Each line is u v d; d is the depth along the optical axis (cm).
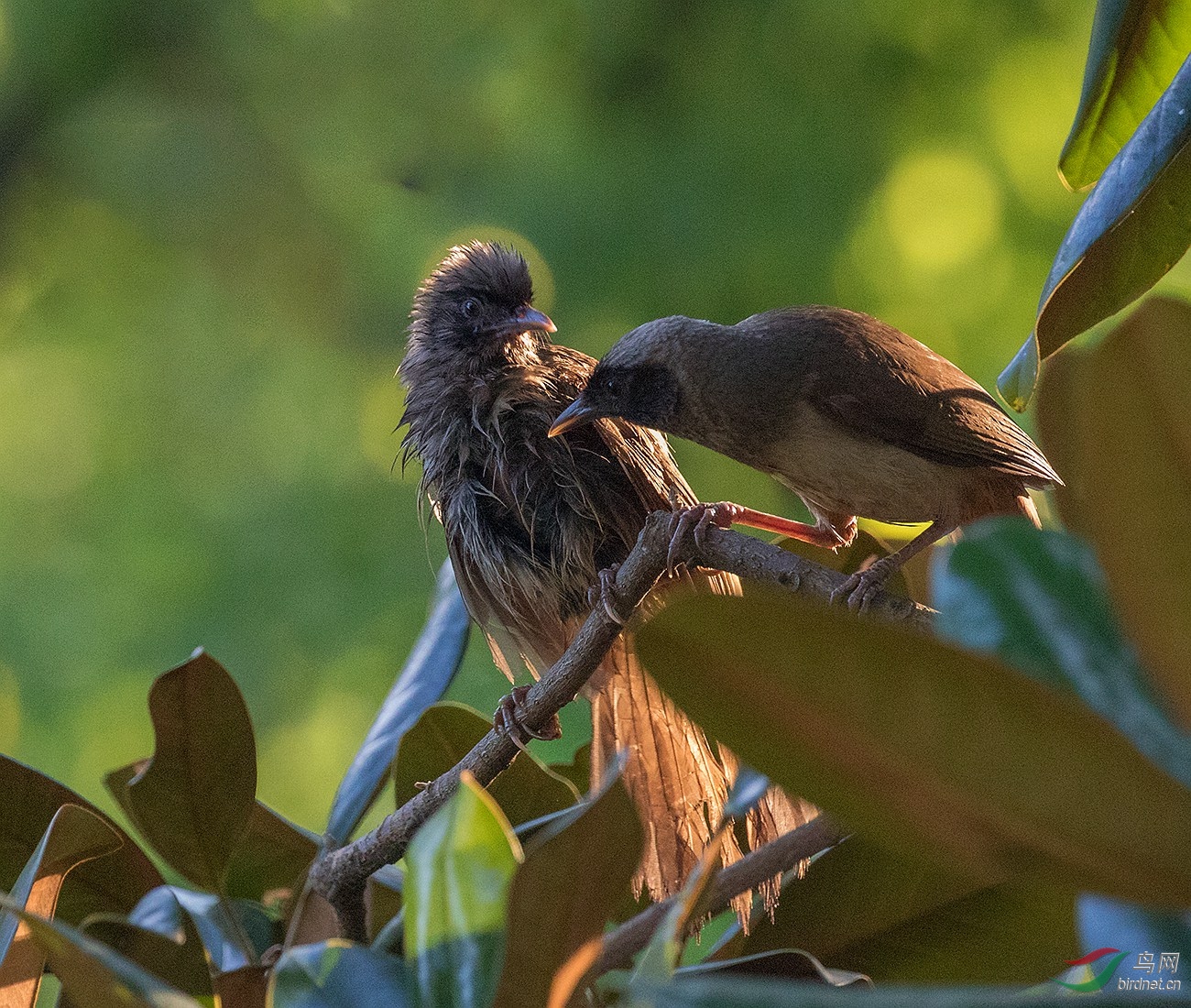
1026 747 233
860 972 476
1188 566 238
